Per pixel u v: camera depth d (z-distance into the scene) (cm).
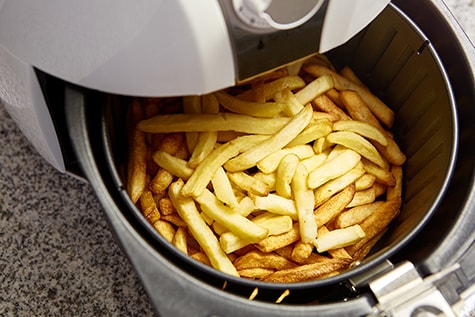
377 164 49
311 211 46
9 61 41
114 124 48
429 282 41
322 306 40
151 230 42
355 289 42
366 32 51
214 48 38
